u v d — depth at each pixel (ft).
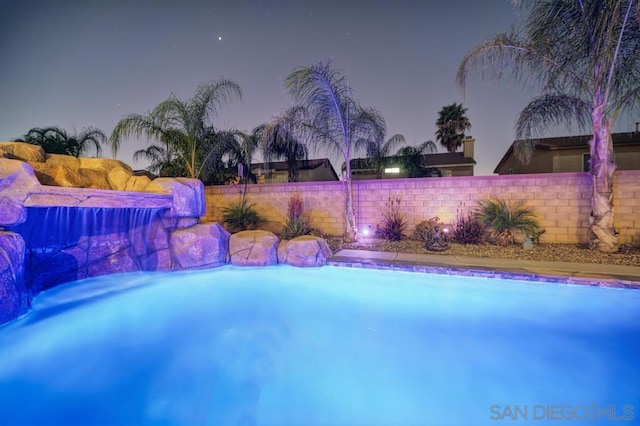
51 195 15.01
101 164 21.74
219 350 12.63
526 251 23.35
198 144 34.91
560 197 25.58
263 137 30.14
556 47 21.13
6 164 14.03
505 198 27.14
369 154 30.73
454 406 9.09
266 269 22.68
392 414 8.80
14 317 12.74
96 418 8.76
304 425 8.39
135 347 12.87
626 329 13.62
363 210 31.86
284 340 13.48
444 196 29.09
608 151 21.63
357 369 11.18
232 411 9.05
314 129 29.12
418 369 11.07
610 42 18.84
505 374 10.66
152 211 22.07
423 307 16.43
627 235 23.72
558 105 23.06
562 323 14.29
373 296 18.15
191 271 22.26
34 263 16.03
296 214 33.14
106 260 19.66
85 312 16.35
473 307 16.17
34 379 10.48
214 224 24.12
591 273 17.43
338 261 21.98
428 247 24.95
